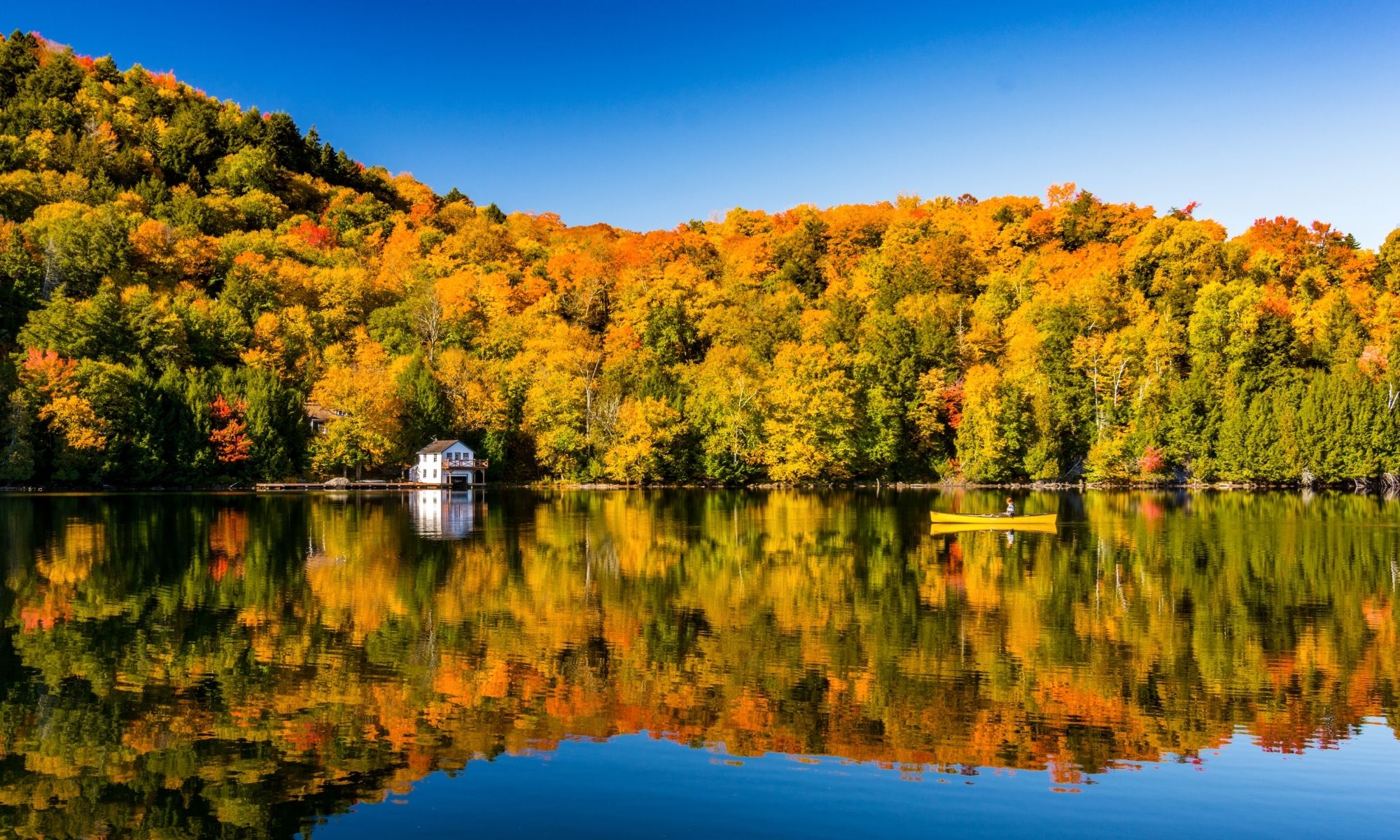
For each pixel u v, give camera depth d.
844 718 25.05
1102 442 128.38
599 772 21.17
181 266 154.38
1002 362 146.12
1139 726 24.59
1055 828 18.66
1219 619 37.06
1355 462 117.88
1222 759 22.36
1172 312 146.25
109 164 187.12
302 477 127.31
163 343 123.31
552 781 20.64
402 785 20.34
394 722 24.31
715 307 175.50
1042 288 162.88
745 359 150.38
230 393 119.50
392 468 138.00
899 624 35.88
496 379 146.12
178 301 130.25
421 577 46.22
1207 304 138.12
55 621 35.34
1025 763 22.05
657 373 144.25
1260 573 48.31
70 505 88.19
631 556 54.62
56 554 52.91
